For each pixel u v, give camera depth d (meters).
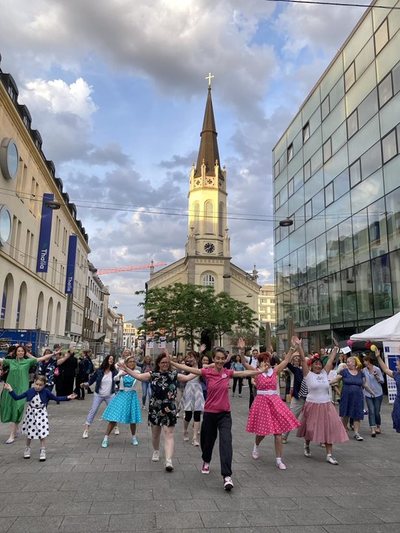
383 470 6.79
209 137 70.38
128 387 8.41
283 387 19.62
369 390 9.95
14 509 4.81
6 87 24.08
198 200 66.81
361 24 22.11
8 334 21.92
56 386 15.86
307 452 7.80
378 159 20.34
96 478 6.10
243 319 40.09
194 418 8.79
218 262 64.06
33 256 30.73
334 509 4.96
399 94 18.88
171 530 4.29
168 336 36.91
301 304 28.73
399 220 18.58
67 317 48.00
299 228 29.50
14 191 25.50
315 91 27.44
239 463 7.21
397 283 18.66
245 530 4.33
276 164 34.69
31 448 8.03
